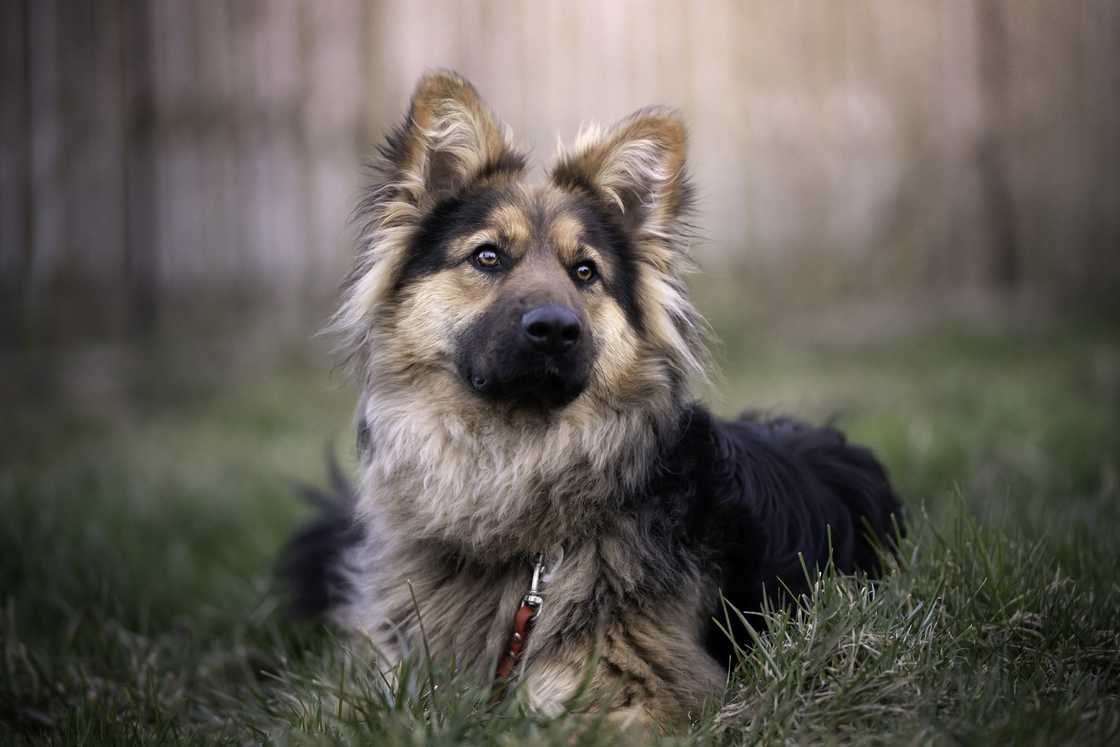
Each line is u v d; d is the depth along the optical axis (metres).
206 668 4.70
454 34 13.06
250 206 13.13
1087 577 4.20
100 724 3.83
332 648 4.55
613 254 4.41
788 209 13.70
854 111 13.86
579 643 3.77
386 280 4.36
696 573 3.92
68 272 12.72
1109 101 14.16
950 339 12.09
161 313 13.07
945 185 14.05
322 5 13.04
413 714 3.33
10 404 10.64
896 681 3.27
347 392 11.02
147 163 13.00
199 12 13.02
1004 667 3.43
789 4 13.62
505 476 4.03
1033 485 6.09
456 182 4.51
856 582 3.88
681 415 4.27
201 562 6.21
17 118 12.57
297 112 13.10
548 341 3.87
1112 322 12.54
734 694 3.51
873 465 4.85
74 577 5.57
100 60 12.80
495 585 4.04
